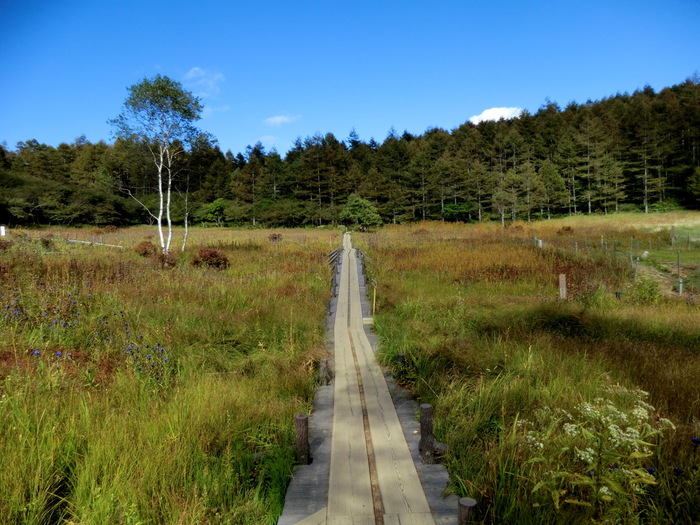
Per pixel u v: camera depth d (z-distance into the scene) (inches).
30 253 666.8
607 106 3654.0
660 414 186.2
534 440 147.7
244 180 3107.8
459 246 1014.4
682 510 122.3
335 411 214.2
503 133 3339.1
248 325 361.7
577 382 225.0
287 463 158.6
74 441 156.1
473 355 276.2
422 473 155.3
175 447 151.9
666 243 1158.3
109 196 2401.6
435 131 4111.7
